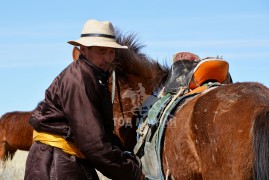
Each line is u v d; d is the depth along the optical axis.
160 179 6.12
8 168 11.51
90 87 4.94
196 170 5.55
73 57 7.67
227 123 5.05
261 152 4.57
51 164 4.99
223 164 5.05
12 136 14.72
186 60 6.95
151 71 7.74
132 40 8.01
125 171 5.00
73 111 4.88
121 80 7.65
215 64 6.48
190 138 5.56
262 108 4.80
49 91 5.12
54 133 5.04
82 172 5.03
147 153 6.39
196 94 6.14
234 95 5.25
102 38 5.16
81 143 4.85
